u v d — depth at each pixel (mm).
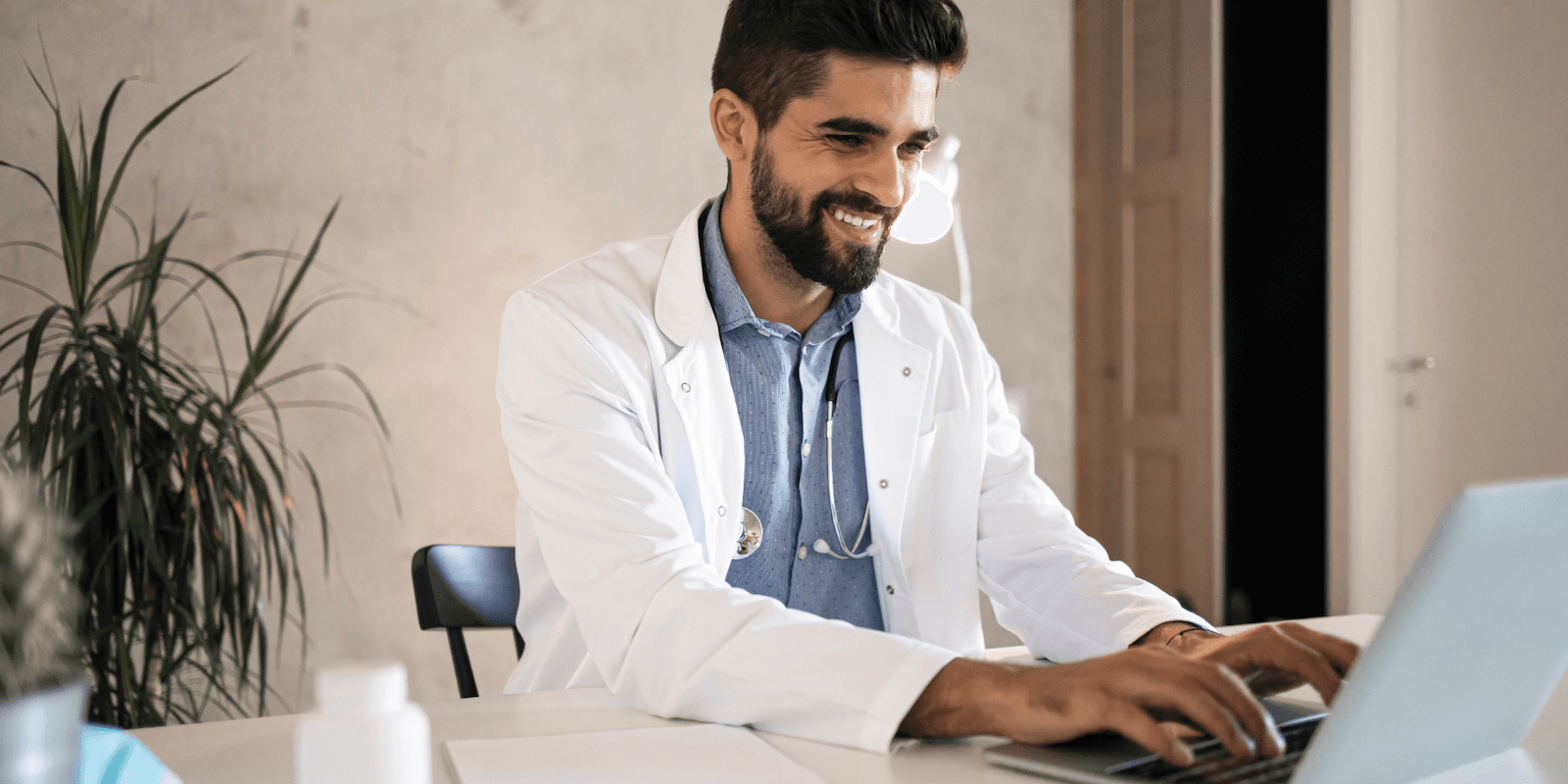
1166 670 652
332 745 413
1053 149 3357
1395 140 3213
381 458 2590
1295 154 3340
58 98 2342
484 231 2684
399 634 2604
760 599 839
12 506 339
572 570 932
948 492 1253
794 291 1155
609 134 2805
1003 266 3277
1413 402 3205
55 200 2324
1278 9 3383
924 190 2100
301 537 2512
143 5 2402
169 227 2420
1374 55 3178
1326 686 722
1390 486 3219
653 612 849
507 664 2727
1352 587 3160
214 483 1905
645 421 1074
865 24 974
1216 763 630
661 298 1150
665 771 662
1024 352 3311
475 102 2676
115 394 1812
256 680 2441
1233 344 3545
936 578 1237
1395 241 3223
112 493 1830
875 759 701
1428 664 554
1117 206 3965
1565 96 2879
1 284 2299
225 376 2244
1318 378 3275
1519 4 2959
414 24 2621
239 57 2479
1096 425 4090
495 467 2691
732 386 1170
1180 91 3705
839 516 1219
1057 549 1143
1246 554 3500
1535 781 638
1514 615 583
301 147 2527
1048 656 1068
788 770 665
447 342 2650
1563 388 2898
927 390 1247
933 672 734
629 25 2824
